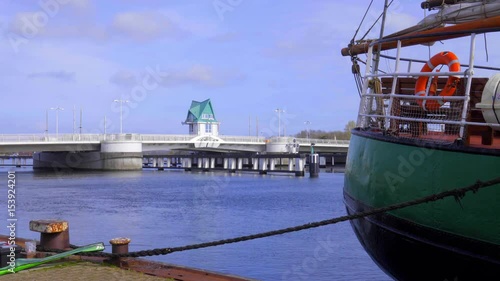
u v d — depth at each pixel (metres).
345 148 95.44
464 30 8.57
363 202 10.05
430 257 8.39
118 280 8.69
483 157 7.36
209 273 8.95
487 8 9.75
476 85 9.34
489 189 7.27
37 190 53.66
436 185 8.02
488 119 7.76
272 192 51.69
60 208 37.53
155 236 24.97
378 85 11.51
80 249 9.94
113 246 10.00
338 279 15.73
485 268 7.52
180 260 18.61
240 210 36.41
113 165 85.75
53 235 10.69
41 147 72.94
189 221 30.75
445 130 9.20
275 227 28.12
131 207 38.28
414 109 9.67
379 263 10.43
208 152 108.94
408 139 8.59
